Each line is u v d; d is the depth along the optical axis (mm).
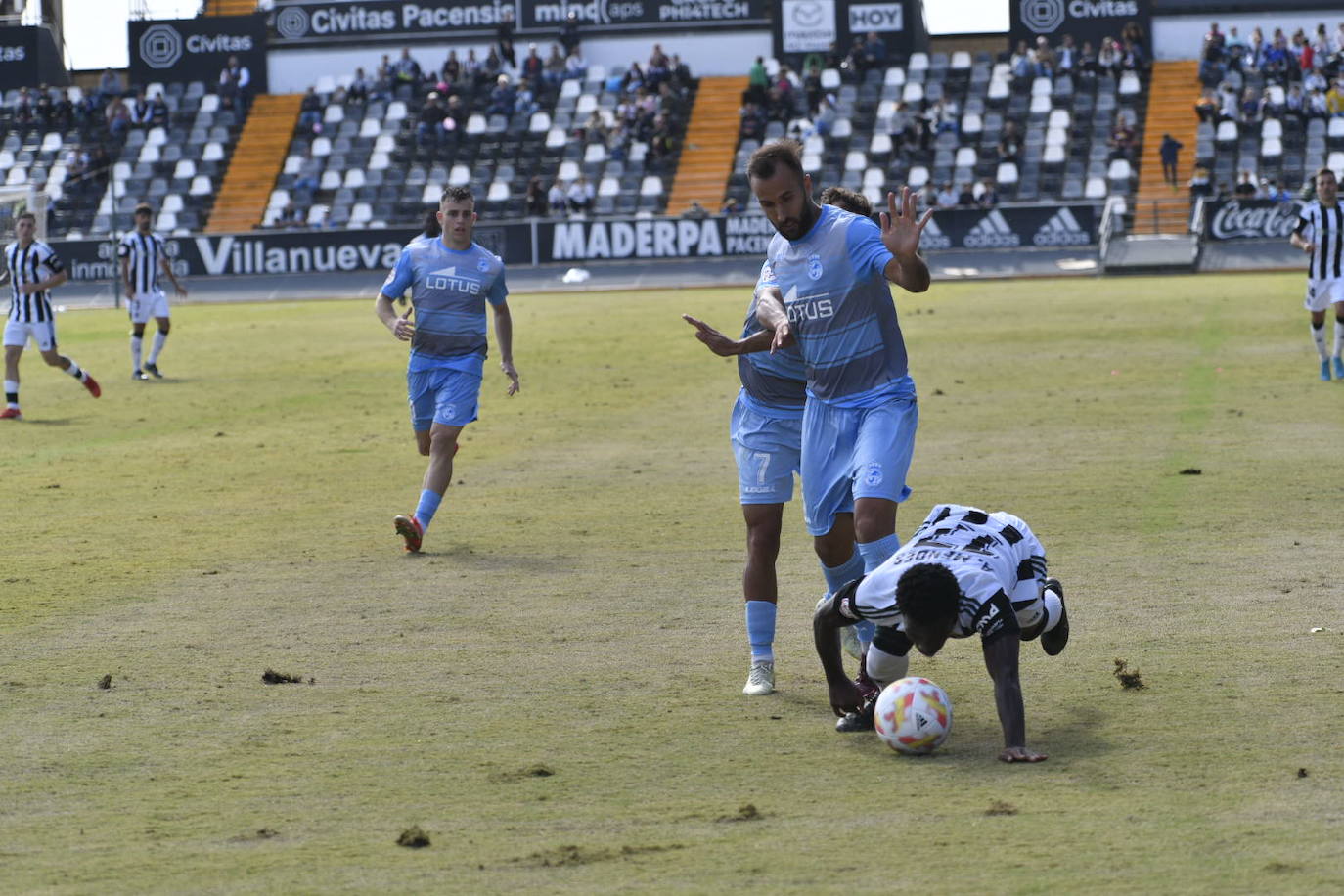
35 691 15172
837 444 14617
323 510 25812
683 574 20219
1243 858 10133
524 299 80875
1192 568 19516
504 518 24656
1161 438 30906
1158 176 99188
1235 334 51719
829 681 13430
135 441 34812
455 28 117562
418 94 113875
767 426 15148
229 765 12781
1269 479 25891
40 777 12531
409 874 10258
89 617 18375
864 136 104250
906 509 24031
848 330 14414
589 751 13008
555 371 47562
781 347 13922
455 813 11508
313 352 56062
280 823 11359
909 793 11742
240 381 47094
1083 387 39781
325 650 16734
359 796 11930
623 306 73562
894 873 10070
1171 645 15984
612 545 22281
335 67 118375
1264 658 15328
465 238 23406
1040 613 13211
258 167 110750
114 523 24719
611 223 90375
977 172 99188
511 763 12719
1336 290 39438
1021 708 12453
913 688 12773
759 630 14953
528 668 15836
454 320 23266
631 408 38844
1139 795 11492
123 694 15047
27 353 57969
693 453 31281
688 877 10070
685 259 90062
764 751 12945
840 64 110125
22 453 33188
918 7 115000
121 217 105938
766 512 15117
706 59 115625
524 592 19438
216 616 18375
